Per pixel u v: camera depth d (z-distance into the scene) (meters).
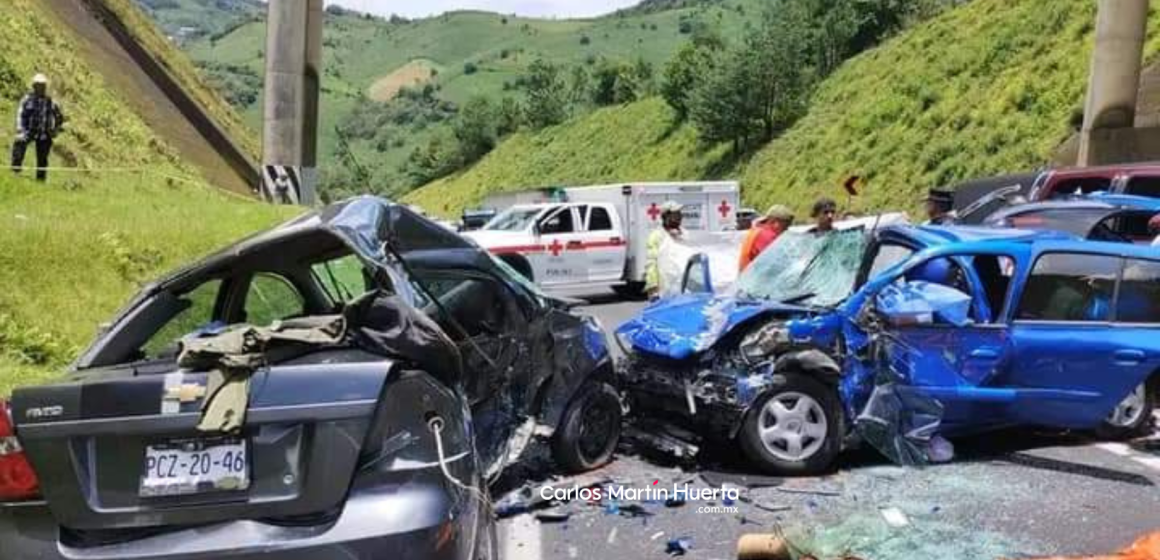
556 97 81.69
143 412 2.99
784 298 6.28
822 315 5.84
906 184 31.12
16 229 10.16
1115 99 21.78
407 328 3.46
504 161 79.31
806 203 36.44
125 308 4.03
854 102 40.81
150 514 2.95
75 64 22.45
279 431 3.01
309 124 24.16
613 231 17.91
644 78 74.06
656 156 57.22
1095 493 5.39
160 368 3.34
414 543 2.92
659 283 10.72
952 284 6.10
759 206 40.72
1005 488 5.48
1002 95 30.58
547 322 5.59
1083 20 29.98
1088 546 4.57
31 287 9.06
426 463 3.11
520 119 88.25
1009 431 6.79
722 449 6.28
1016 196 12.98
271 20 22.25
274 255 4.34
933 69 36.31
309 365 3.13
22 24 21.14
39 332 8.12
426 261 4.81
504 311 5.35
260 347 3.20
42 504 2.97
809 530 4.73
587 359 5.77
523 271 16.44
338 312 4.17
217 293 4.37
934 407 5.93
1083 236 9.64
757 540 4.29
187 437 2.99
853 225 8.02
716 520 5.01
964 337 5.95
